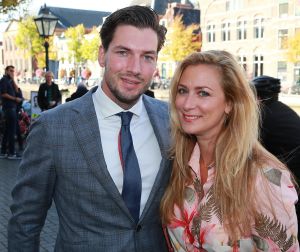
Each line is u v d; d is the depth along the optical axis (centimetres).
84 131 190
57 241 203
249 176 172
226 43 4322
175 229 194
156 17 193
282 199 167
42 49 5247
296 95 2875
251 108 181
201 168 193
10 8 1124
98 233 189
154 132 204
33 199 194
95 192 187
